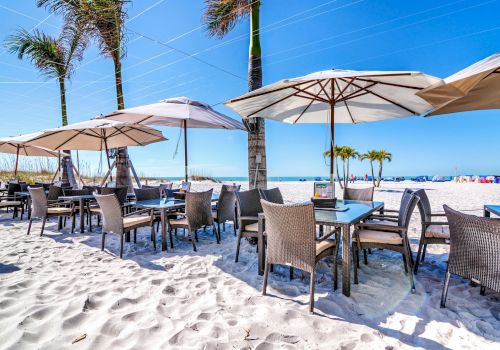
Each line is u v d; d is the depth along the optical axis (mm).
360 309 1992
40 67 8688
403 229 2398
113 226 3330
